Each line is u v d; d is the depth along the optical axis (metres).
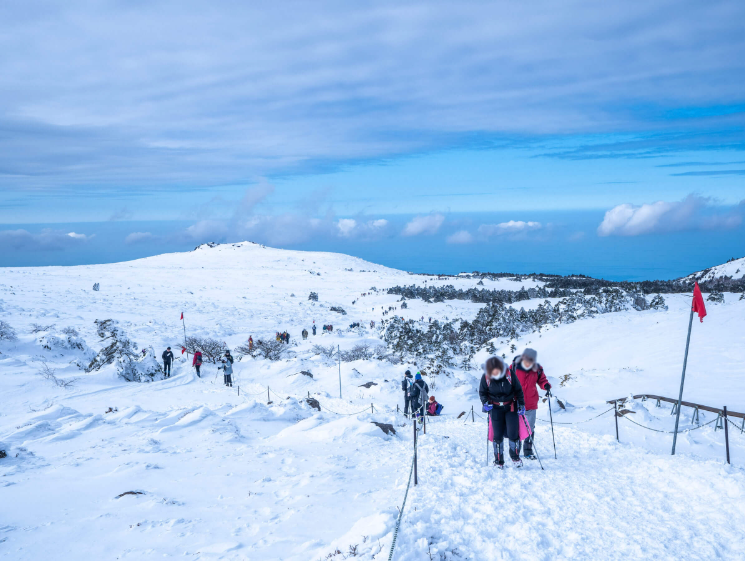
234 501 5.97
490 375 6.36
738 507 4.56
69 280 70.94
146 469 7.63
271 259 135.25
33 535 5.00
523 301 68.94
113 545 4.70
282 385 22.69
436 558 3.69
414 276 117.25
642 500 5.00
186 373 25.66
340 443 9.50
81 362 23.97
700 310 7.68
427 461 6.99
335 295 77.19
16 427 11.24
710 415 12.57
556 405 14.72
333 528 4.80
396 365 27.45
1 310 38.47
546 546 3.98
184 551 4.49
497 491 5.35
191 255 148.50
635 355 23.23
